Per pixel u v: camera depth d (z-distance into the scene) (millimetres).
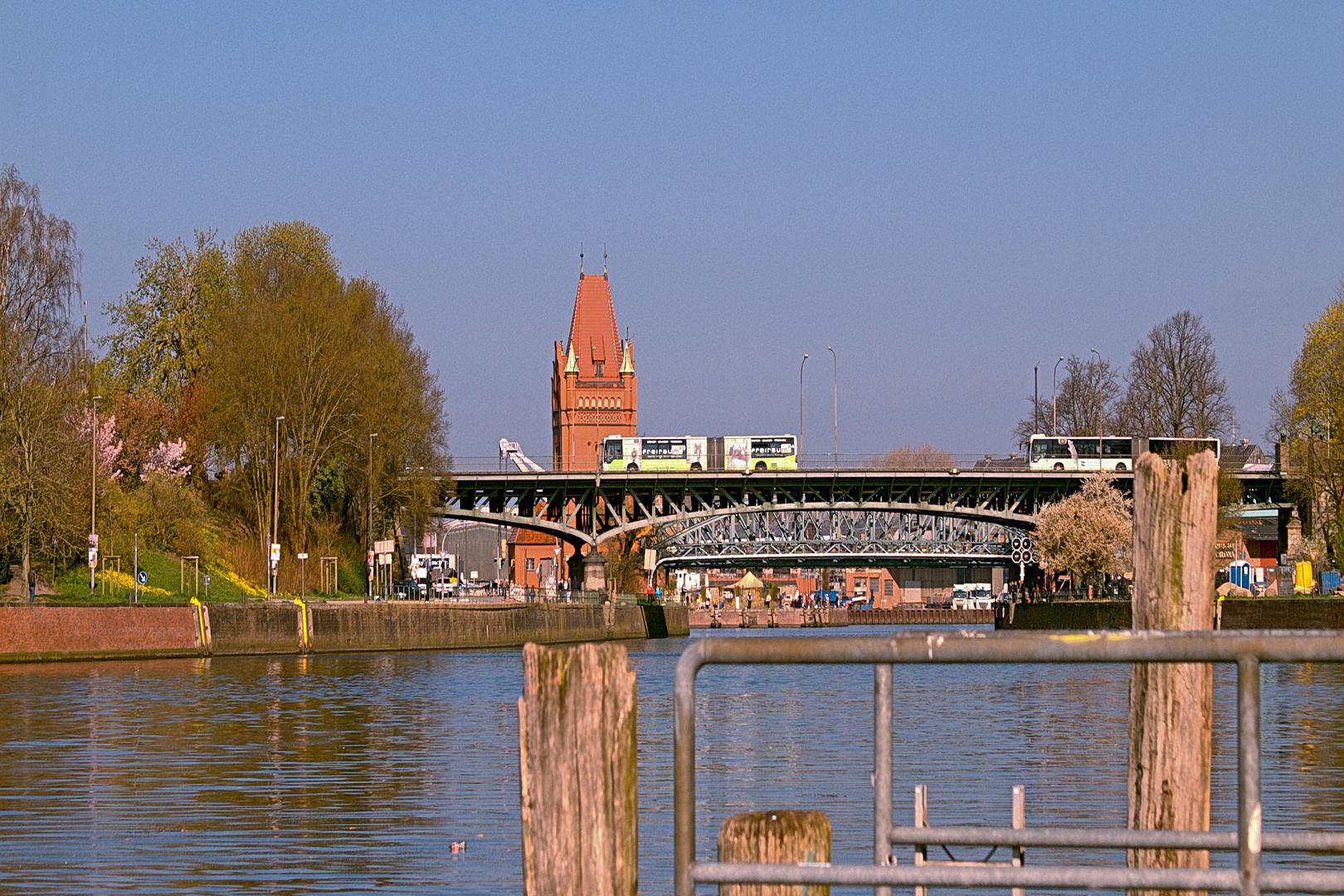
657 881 40562
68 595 152250
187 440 196750
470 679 124812
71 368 153250
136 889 39469
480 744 72750
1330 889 14484
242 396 188125
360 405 194250
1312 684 117438
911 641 14359
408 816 50688
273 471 188125
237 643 160750
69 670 129750
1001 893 37719
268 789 57062
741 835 15469
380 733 78062
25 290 151625
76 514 152000
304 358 190625
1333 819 48406
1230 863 31766
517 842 45781
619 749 15008
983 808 51719
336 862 42812
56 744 72375
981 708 95375
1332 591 189375
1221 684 115938
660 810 52375
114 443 179875
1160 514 20297
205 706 94812
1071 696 105938
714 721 87312
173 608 152875
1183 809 20281
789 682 128875
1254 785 14305
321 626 173500
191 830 47906
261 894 38844
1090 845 15961
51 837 46781
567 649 15102
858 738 75812
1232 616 163125
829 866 14727
